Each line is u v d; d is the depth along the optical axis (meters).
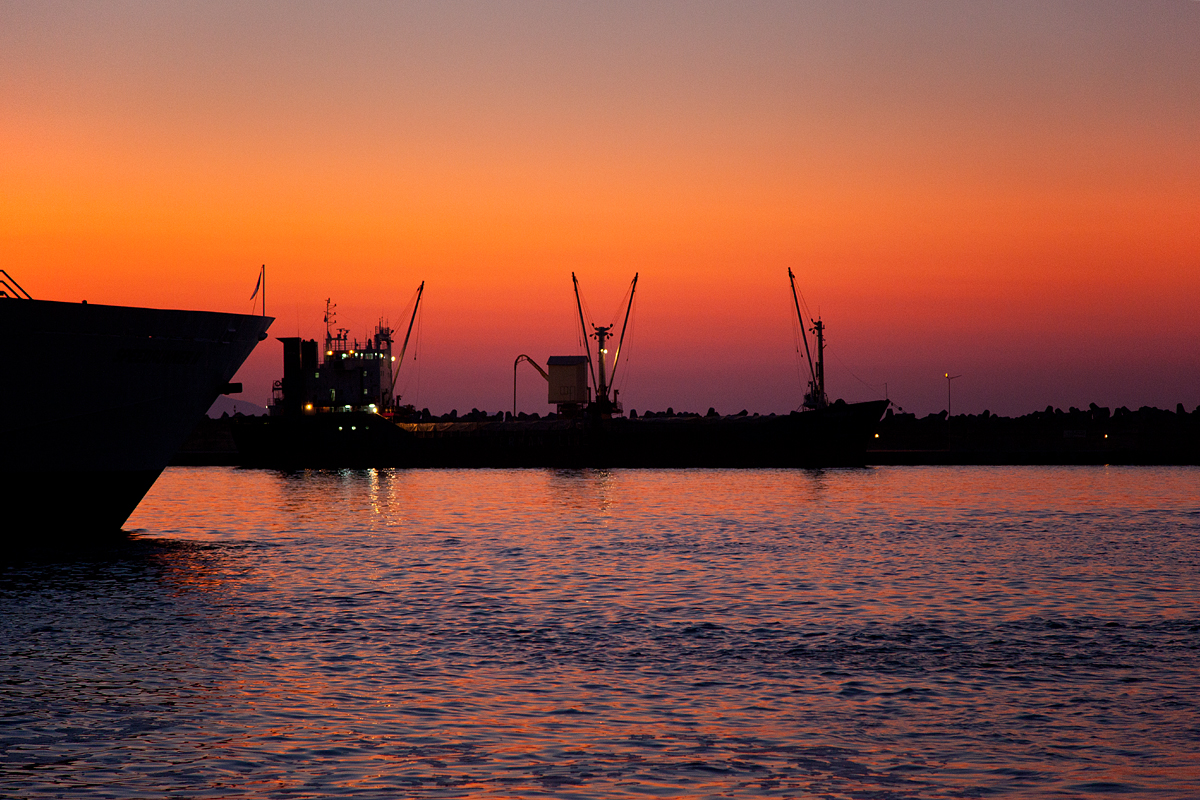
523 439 191.38
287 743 24.22
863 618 40.50
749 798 20.83
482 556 63.97
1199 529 80.25
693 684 29.70
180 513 101.69
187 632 38.03
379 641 36.25
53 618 41.25
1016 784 21.53
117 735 24.83
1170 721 25.80
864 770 22.38
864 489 134.25
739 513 97.88
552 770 22.38
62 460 63.16
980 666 31.72
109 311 61.88
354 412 195.38
